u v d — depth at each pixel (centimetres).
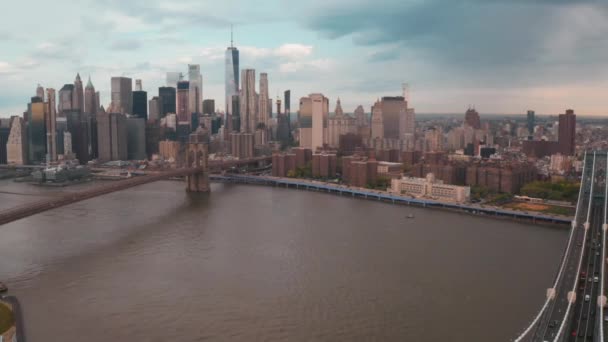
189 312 19400
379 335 17638
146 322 18550
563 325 16050
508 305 19862
